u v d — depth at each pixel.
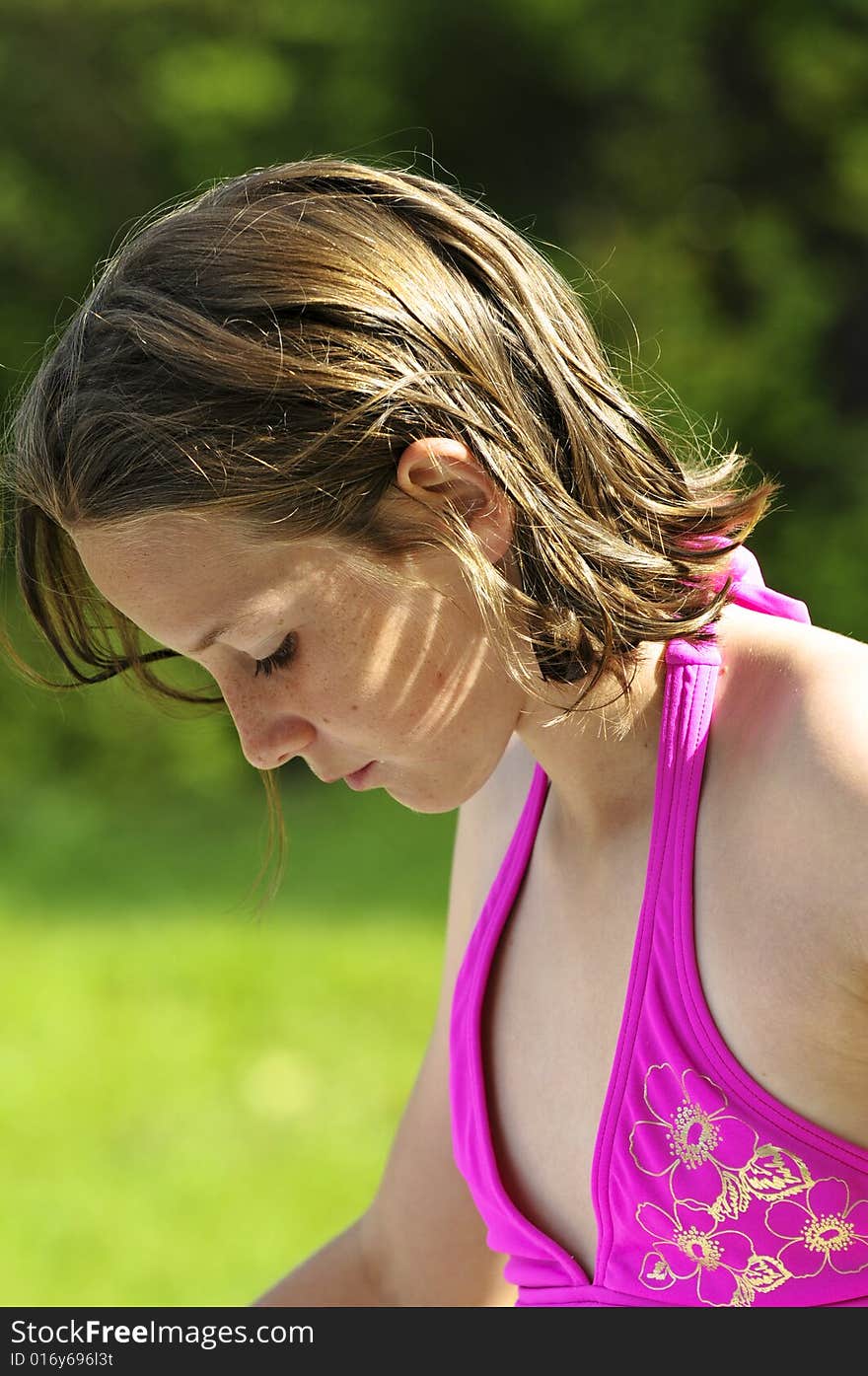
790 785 1.89
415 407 1.93
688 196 12.17
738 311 12.23
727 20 11.93
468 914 2.49
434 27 11.86
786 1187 1.93
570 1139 2.17
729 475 2.33
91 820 11.26
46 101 11.71
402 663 1.99
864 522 11.83
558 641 2.00
